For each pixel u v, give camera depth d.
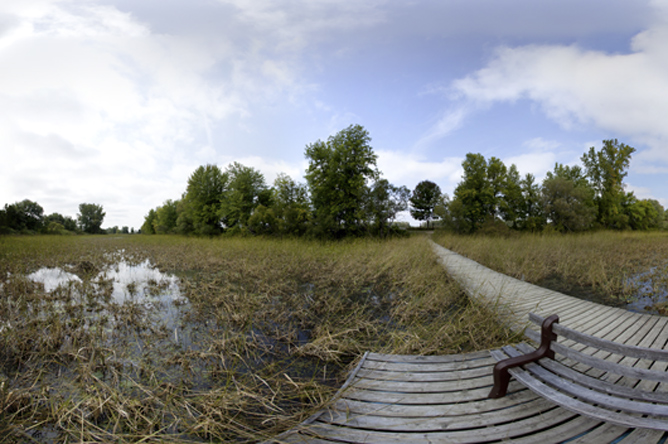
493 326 5.20
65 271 11.57
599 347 2.54
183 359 4.31
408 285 8.86
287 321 6.17
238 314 6.21
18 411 3.16
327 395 3.32
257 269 11.07
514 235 27.66
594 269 9.99
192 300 7.50
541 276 10.04
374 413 2.93
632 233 28.41
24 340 4.79
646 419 2.33
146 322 5.98
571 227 29.53
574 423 2.68
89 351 4.62
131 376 4.04
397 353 4.37
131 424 3.02
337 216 30.53
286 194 33.22
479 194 37.09
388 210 29.84
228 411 3.26
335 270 10.91
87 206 95.31
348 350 4.73
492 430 2.63
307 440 2.61
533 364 3.13
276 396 3.51
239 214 34.53
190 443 2.79
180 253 16.67
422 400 3.12
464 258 15.12
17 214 45.09
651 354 2.22
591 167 38.44
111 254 17.28
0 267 11.16
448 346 4.60
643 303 7.11
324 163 31.70
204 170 40.38
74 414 3.12
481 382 3.43
